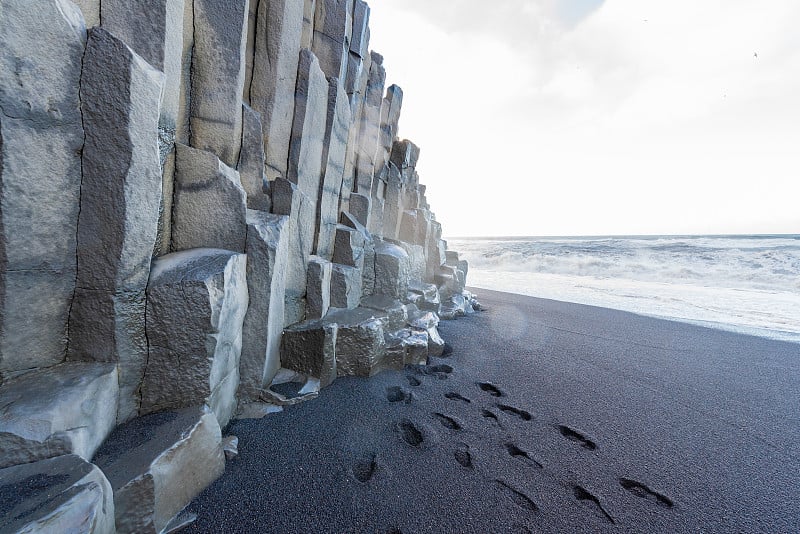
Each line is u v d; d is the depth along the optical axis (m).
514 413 3.24
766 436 3.07
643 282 15.52
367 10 5.26
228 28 2.75
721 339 6.33
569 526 1.94
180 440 1.84
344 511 1.94
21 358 1.68
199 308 2.08
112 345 1.93
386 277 5.32
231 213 2.66
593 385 3.98
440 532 1.85
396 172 7.71
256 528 1.77
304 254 3.70
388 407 3.13
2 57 1.41
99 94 1.72
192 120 2.75
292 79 3.65
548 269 20.41
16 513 1.16
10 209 1.52
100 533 1.33
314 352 3.32
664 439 2.93
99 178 1.79
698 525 2.01
